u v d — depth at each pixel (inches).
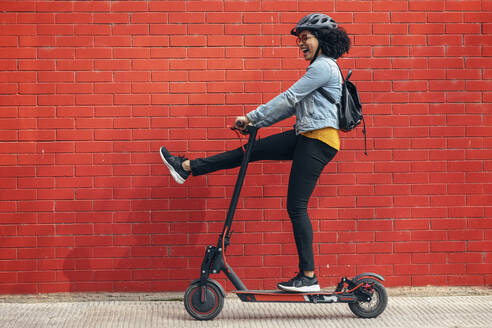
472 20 187.6
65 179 183.2
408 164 187.9
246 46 185.2
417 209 188.1
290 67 185.6
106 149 183.8
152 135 184.4
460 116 187.9
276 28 185.5
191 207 185.9
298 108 161.8
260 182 186.4
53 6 181.8
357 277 164.4
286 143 166.4
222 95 185.3
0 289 182.1
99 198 183.9
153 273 185.5
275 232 186.9
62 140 182.9
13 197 182.1
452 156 188.1
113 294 184.5
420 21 187.5
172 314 169.8
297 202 163.3
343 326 157.8
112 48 183.3
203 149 185.3
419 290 187.9
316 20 160.9
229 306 178.1
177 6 184.1
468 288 188.2
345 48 163.0
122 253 184.7
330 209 187.3
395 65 187.2
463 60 187.8
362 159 187.6
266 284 186.7
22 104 181.8
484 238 188.1
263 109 158.6
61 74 182.2
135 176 184.5
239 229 186.4
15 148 181.8
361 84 187.0
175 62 184.4
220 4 184.7
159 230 185.5
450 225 188.1
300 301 162.4
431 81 187.6
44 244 183.0
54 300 183.0
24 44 181.5
